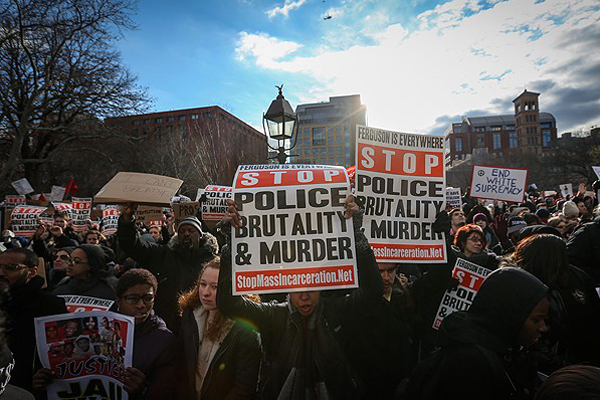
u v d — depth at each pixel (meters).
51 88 21.64
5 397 1.40
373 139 2.96
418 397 1.72
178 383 2.26
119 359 2.15
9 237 7.79
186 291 3.70
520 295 1.60
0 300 2.40
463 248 3.72
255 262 2.21
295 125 7.11
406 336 2.68
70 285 3.39
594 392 1.04
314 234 2.26
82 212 9.38
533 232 3.81
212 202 6.14
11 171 19.98
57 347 2.16
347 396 2.09
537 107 125.94
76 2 19.72
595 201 10.58
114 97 23.16
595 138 47.50
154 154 30.38
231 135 23.23
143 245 3.88
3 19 18.78
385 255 2.86
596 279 3.31
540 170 52.25
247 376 2.25
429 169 3.02
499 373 1.54
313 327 2.17
